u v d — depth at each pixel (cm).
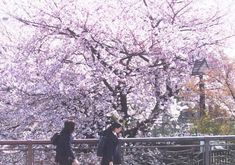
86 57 1655
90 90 1617
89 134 1580
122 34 1648
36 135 1608
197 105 1875
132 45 1641
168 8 1777
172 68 1675
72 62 1653
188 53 1691
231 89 1894
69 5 1650
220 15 1848
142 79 1655
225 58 1936
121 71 1634
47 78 1603
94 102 1608
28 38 1714
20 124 1611
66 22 1617
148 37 1641
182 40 1697
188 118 1894
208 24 1831
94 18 1636
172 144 1062
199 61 1727
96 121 1605
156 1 1764
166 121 1759
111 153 872
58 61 1616
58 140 852
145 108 1706
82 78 1606
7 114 1602
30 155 959
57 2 1661
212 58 1911
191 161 1042
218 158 1062
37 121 1606
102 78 1598
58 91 1572
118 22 1662
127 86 1642
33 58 1648
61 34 1662
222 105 1905
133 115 1716
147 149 1026
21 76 1608
